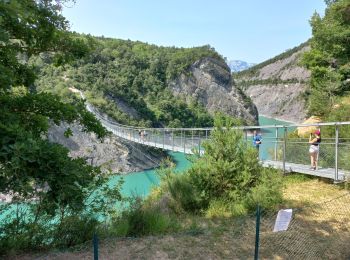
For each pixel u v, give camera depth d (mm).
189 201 9477
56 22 5816
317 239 7004
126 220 7199
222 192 9812
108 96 86375
